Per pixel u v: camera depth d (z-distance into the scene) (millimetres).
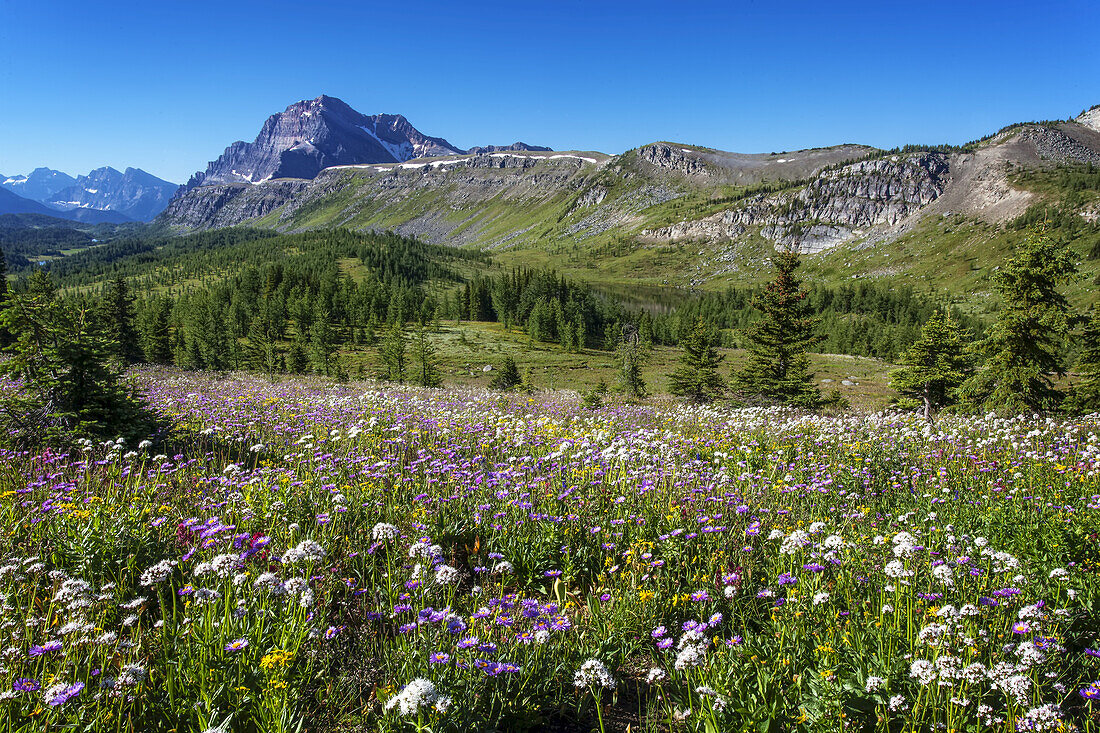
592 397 23297
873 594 4871
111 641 3707
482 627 4320
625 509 6828
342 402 15969
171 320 107812
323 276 152750
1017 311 20047
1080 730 3432
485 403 18984
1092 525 6020
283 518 6102
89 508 5824
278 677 3438
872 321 133750
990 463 9602
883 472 9281
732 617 4816
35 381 9367
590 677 3373
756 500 7605
